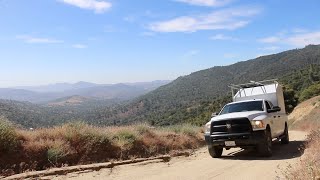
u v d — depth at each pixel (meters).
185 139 19.09
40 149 11.66
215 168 10.72
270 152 12.73
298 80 120.50
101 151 13.30
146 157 14.47
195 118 91.38
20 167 10.66
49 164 11.34
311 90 90.81
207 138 13.22
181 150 17.14
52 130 13.30
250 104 14.32
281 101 18.56
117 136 15.06
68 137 12.96
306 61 181.12
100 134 13.99
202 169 10.69
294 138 21.33
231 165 11.17
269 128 13.30
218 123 12.98
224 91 182.88
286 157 12.12
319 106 50.28
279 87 18.56
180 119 108.69
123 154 13.93
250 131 12.45
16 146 11.27
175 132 20.52
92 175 10.19
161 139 17.06
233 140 12.58
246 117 12.58
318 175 6.39
